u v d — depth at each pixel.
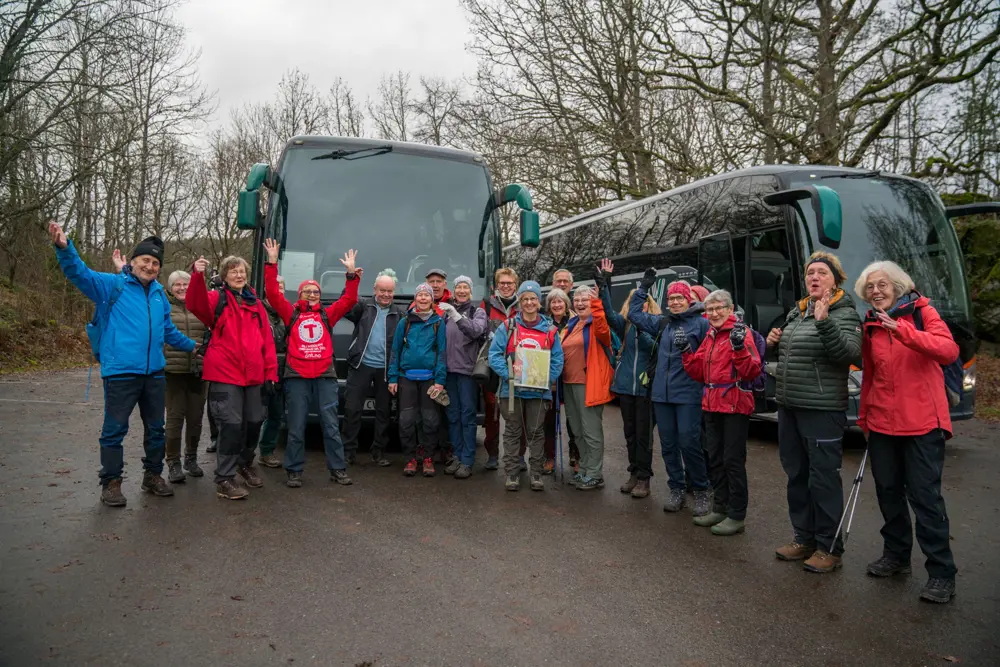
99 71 18.17
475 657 3.30
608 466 7.80
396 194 8.22
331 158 8.25
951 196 16.69
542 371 6.40
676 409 5.80
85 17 17.25
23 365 17.78
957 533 5.43
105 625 3.51
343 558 4.55
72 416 10.13
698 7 18.53
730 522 5.30
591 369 6.59
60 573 4.15
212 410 5.84
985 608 3.99
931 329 4.12
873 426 4.35
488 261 8.27
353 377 7.28
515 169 20.62
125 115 19.11
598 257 13.88
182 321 6.61
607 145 19.59
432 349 6.94
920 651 3.46
